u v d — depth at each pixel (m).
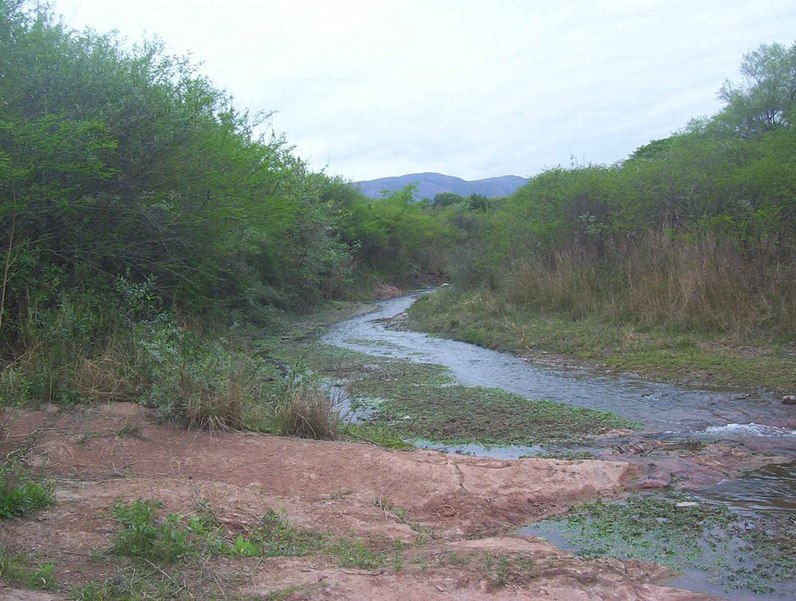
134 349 8.04
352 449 6.52
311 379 8.16
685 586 4.33
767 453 7.11
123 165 9.50
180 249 10.77
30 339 7.83
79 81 9.36
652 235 16.12
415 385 11.29
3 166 7.55
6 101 8.41
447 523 5.30
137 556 4.04
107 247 9.58
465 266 23.34
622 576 4.30
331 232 31.19
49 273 8.84
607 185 17.77
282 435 7.25
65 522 4.48
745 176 14.64
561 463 6.43
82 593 3.54
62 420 6.68
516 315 17.53
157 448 6.33
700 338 12.90
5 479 4.83
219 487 5.45
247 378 8.32
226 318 14.21
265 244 18.30
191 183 10.24
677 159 16.72
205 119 10.84
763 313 12.90
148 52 10.92
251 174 12.16
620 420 8.75
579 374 11.88
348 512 5.30
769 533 5.06
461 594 3.94
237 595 3.69
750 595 4.20
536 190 20.02
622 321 14.94
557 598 3.97
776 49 23.45
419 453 6.72
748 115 23.03
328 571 4.06
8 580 3.62
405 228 37.56
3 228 8.60
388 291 33.78
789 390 9.77
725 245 14.29
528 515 5.53
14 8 9.43
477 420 8.89
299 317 23.02
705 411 9.02
